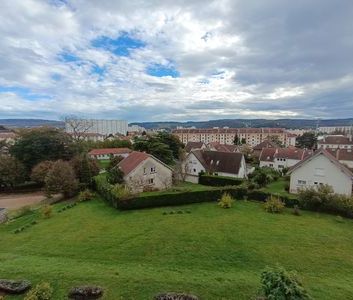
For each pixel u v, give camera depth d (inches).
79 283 430.0
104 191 1216.2
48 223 901.2
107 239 700.7
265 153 2539.4
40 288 388.8
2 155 1804.9
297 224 809.5
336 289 433.7
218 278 460.4
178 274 481.7
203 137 5620.1
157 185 1459.2
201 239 679.7
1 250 669.9
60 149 1935.3
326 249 624.4
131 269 503.5
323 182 1259.8
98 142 3491.6
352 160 2100.1
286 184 1520.7
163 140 2310.5
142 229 771.4
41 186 1838.1
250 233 722.2
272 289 327.9
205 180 1710.1
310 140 4434.1
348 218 900.0
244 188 1148.5
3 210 1255.5
